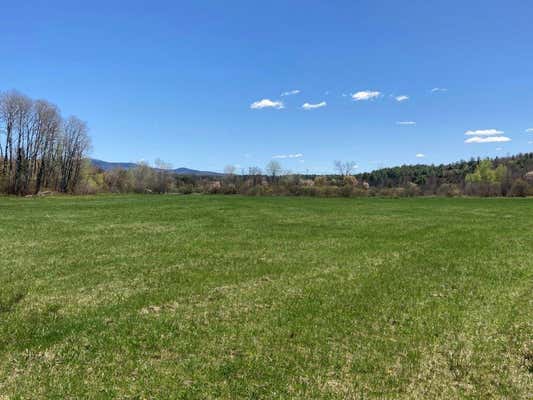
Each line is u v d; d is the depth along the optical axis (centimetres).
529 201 6425
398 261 1850
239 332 992
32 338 939
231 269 1666
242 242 2330
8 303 1195
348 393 722
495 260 1875
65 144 10869
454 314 1131
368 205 5416
